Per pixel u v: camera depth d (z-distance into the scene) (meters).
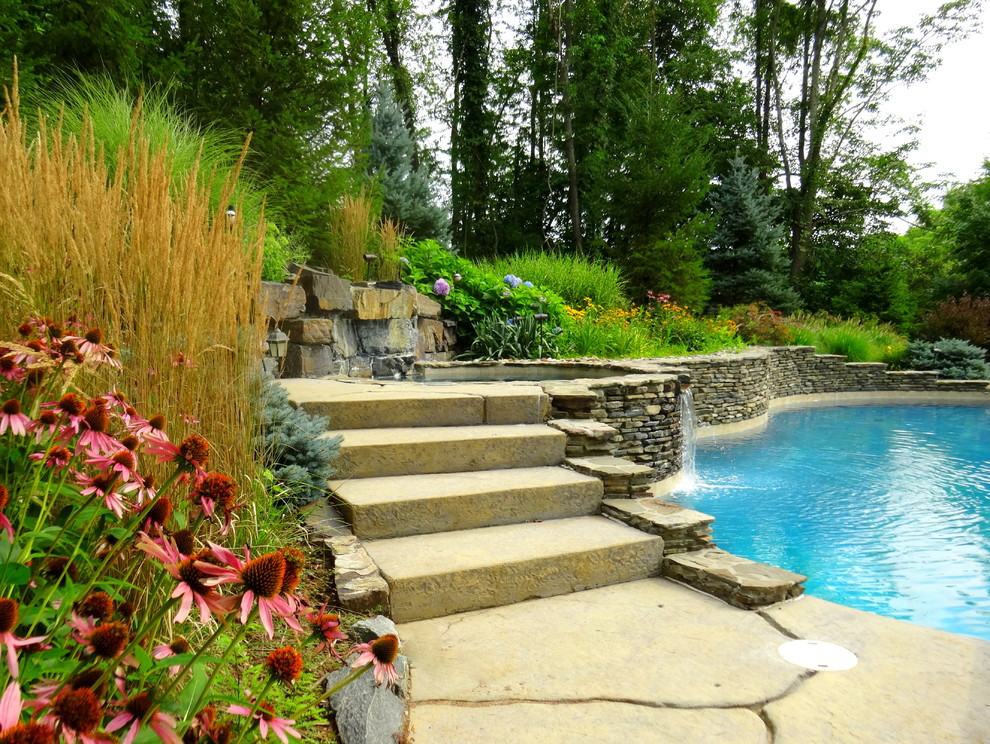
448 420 4.13
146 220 2.00
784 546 4.55
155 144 4.15
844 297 20.17
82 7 5.74
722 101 23.80
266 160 7.00
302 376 5.64
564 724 1.90
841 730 1.89
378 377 6.86
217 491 1.19
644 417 5.82
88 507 1.30
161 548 1.03
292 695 1.75
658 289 14.79
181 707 1.07
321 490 3.00
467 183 22.67
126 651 0.93
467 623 2.56
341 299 6.14
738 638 2.46
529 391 4.51
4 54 4.76
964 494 5.99
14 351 1.30
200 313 2.12
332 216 7.82
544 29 21.89
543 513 3.36
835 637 2.48
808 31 22.88
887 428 10.20
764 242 18.38
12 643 0.82
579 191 22.62
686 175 15.02
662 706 2.00
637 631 2.51
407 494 3.12
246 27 7.04
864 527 4.97
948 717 1.96
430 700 2.02
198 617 1.74
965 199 19.42
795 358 14.02
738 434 9.66
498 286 9.34
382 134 14.02
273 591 0.94
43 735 0.67
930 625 3.28
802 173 22.62
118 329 1.91
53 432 1.27
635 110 16.03
